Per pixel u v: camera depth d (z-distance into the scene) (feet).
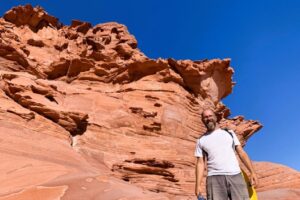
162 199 36.50
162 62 108.27
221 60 113.70
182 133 95.61
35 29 131.34
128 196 34.73
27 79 86.58
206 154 17.24
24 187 36.81
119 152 79.51
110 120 87.35
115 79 109.29
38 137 63.67
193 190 63.62
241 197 15.74
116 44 134.62
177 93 104.12
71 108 86.53
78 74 110.73
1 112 65.82
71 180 39.70
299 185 59.41
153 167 64.23
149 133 88.89
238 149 17.08
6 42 106.22
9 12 127.85
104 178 42.39
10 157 47.32
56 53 123.65
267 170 65.62
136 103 99.04
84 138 77.36
